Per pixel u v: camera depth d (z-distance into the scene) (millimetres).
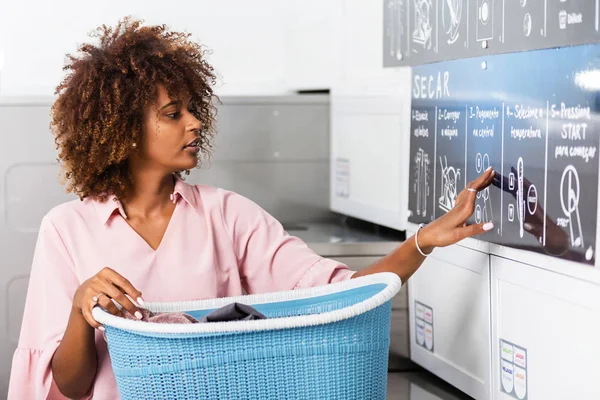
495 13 1752
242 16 3418
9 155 2803
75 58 1886
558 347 1577
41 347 1820
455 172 1969
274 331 1421
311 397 1454
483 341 1876
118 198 1868
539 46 1590
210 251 1901
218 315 1508
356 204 2797
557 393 1586
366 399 1499
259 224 2004
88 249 1832
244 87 3445
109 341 1507
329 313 1412
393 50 2371
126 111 1793
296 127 3074
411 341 2332
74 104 1832
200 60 1956
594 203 1443
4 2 3229
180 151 1847
